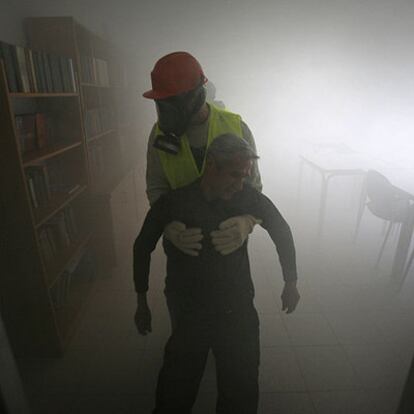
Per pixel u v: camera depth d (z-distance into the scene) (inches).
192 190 42.4
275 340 77.3
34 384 66.4
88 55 111.7
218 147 38.6
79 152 91.9
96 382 66.8
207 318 45.1
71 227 89.9
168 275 48.1
